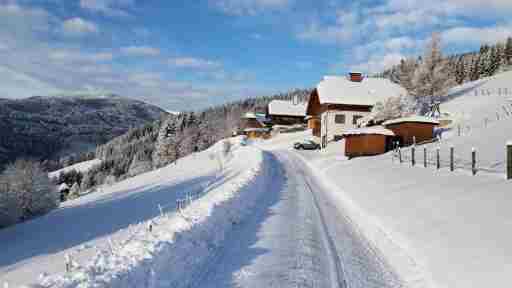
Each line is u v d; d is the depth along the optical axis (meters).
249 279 6.58
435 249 7.75
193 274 6.71
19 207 27.52
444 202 10.70
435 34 46.97
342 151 39.03
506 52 93.88
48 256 11.14
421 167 17.92
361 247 8.80
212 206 10.50
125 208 23.95
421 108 42.25
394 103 42.41
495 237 7.34
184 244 7.50
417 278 6.81
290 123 92.38
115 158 130.25
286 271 7.00
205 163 52.31
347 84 51.72
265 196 16.05
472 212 9.14
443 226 8.87
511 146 11.34
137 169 94.00
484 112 37.00
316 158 37.41
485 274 6.16
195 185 31.55
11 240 17.17
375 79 54.12
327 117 48.84
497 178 11.84
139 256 6.32
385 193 14.30
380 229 10.19
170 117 125.00
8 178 28.20
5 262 10.96
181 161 60.56
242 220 11.26
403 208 11.46
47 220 24.38
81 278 5.38
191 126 104.75
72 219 22.48
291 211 12.95
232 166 39.03
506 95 42.34
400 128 32.78
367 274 7.07
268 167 29.11
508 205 8.82
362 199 14.56
